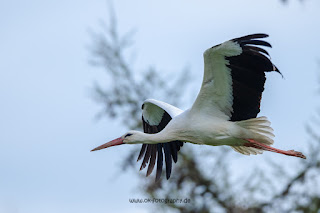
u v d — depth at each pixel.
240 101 14.23
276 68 13.44
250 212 20.22
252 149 15.30
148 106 16.59
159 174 16.83
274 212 20.23
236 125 14.45
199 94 14.36
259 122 14.29
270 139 14.46
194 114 14.70
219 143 14.76
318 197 20.12
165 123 16.67
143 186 20.16
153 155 16.97
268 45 13.19
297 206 20.23
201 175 20.61
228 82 14.01
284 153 14.59
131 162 21.12
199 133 14.70
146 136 15.52
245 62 13.66
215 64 13.73
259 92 13.96
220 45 13.39
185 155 20.66
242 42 13.29
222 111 14.50
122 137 15.76
